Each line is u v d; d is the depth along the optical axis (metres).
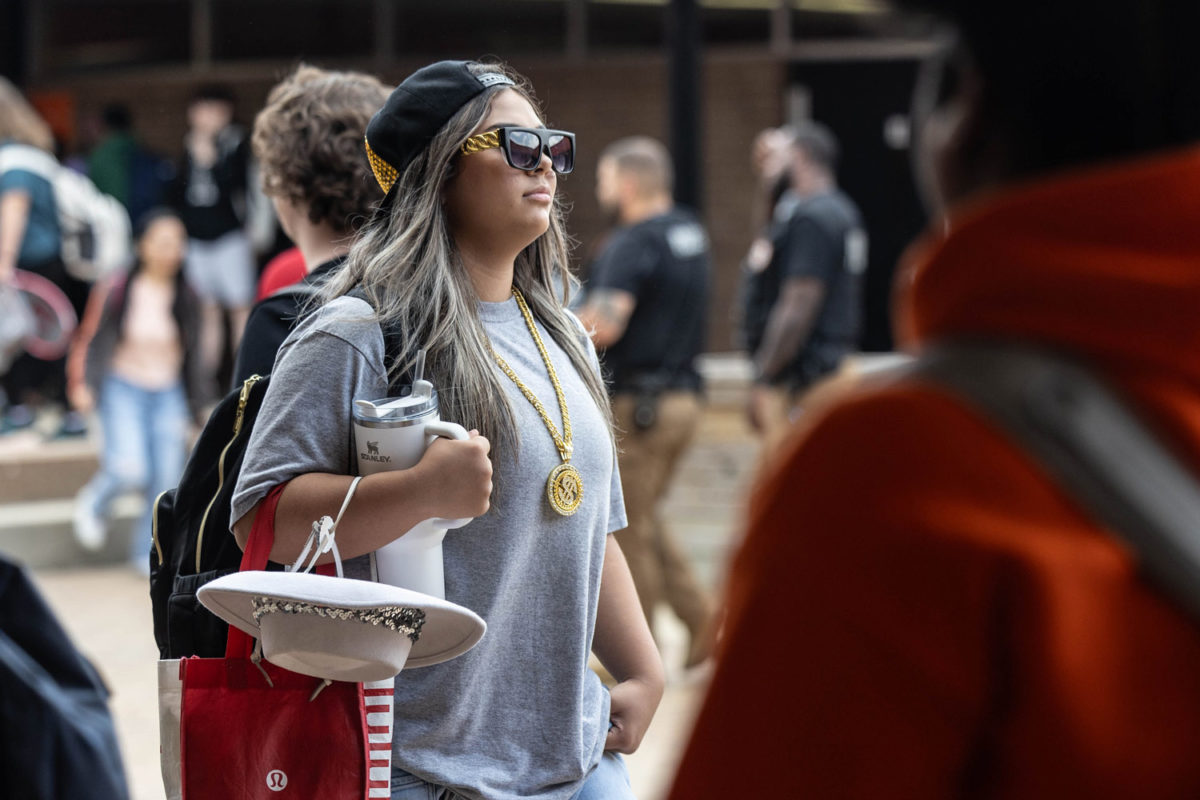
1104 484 1.40
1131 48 1.52
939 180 1.68
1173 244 1.44
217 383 18.47
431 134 3.83
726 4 21.78
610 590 4.20
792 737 1.46
